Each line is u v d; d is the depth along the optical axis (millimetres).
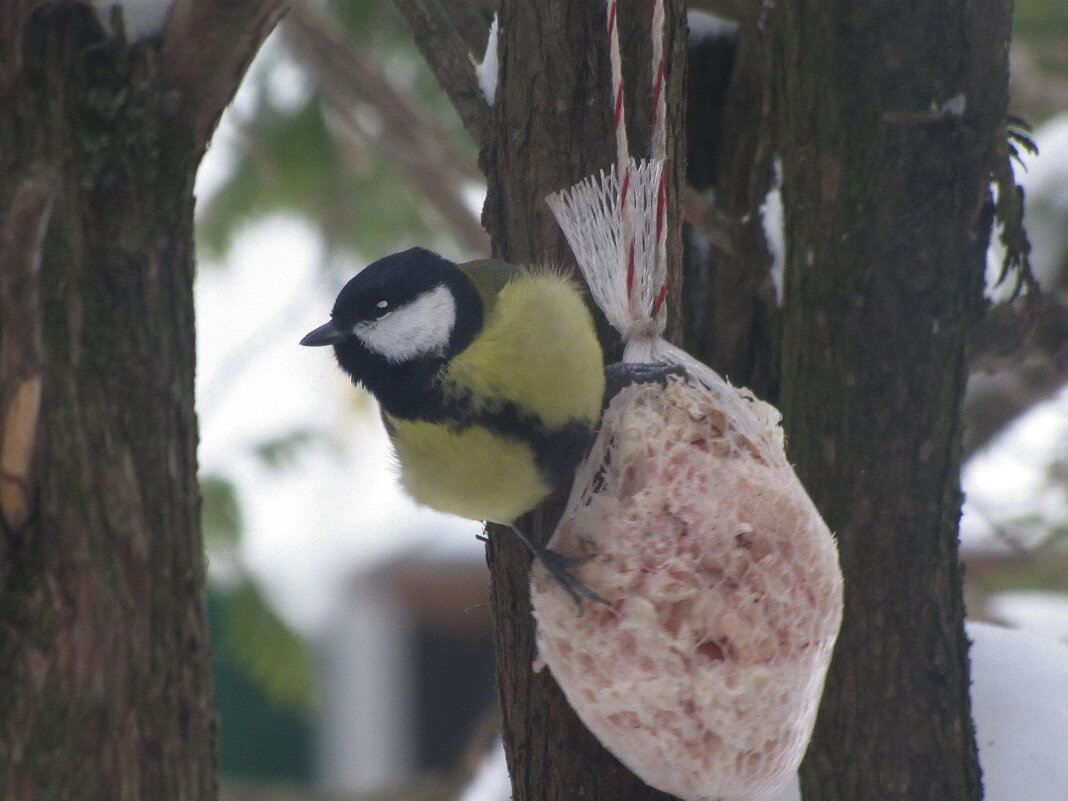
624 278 5195
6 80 4023
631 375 5172
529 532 5449
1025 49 11969
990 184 6137
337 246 12508
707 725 4598
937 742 5953
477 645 19250
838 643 6094
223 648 12727
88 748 3988
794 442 6320
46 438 3969
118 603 4086
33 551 3926
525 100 5395
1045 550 10695
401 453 5570
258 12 4203
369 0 11641
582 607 4707
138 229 4273
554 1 5301
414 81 13102
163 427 4301
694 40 7512
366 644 19219
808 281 6254
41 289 4023
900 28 6027
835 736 6070
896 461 6086
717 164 7531
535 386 5113
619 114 5004
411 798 12188
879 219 6090
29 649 3896
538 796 5355
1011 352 7941
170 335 4367
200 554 4461
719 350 7234
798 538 4703
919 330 6082
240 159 12992
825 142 6184
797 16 6262
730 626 4559
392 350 5391
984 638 6574
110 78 4227
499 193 5582
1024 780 5945
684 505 4695
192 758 4297
